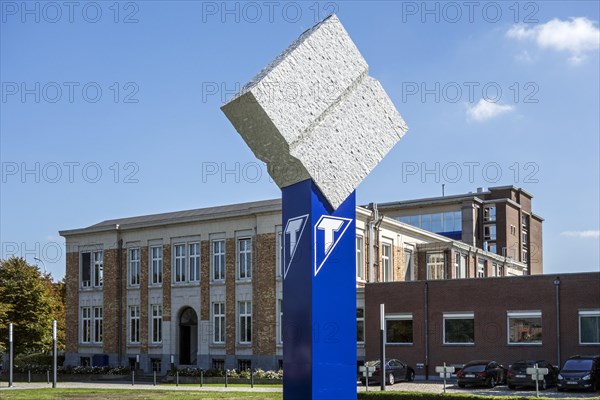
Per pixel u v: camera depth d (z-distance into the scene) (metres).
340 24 15.04
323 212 14.81
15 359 67.25
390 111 15.53
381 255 55.59
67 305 63.53
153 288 58.81
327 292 14.67
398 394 28.69
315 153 14.68
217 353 54.53
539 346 42.09
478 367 38.94
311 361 14.40
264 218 52.84
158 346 58.00
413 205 83.88
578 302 41.41
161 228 58.91
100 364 60.19
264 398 31.44
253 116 14.51
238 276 54.25
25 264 58.81
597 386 36.12
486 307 43.94
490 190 90.62
